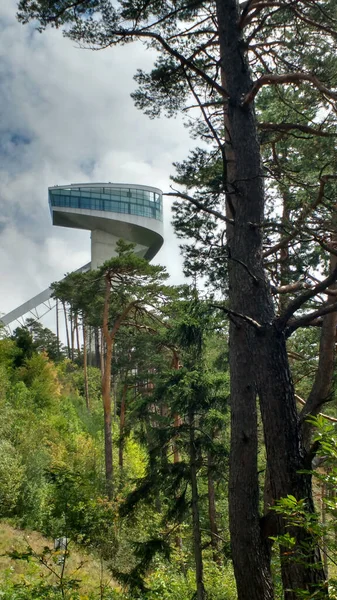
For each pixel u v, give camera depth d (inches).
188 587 544.4
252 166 289.9
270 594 259.0
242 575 264.2
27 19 367.6
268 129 377.4
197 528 531.8
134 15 364.5
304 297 225.0
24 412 1350.9
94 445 1360.7
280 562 204.7
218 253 438.0
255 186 286.2
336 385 442.6
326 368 366.6
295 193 449.4
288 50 402.6
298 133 436.5
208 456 563.5
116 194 3191.4
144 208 3233.3
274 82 292.4
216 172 478.6
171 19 390.3
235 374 316.2
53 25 370.3
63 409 1690.5
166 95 414.6
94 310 1270.9
